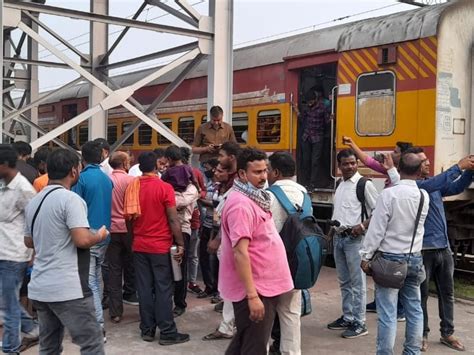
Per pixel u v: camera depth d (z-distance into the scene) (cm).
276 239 385
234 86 1166
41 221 380
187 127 1285
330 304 705
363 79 906
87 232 376
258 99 1105
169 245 550
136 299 694
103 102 733
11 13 655
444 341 561
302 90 1038
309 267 424
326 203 976
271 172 471
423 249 534
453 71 831
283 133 1045
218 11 772
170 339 546
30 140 1477
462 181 521
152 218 544
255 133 1111
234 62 1170
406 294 470
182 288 639
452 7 828
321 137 1020
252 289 359
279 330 513
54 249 377
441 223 541
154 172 556
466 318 658
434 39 810
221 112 755
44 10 676
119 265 614
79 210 379
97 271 541
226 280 382
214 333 563
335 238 602
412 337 467
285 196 448
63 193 384
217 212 584
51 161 398
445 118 822
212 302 697
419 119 826
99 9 1129
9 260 470
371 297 742
